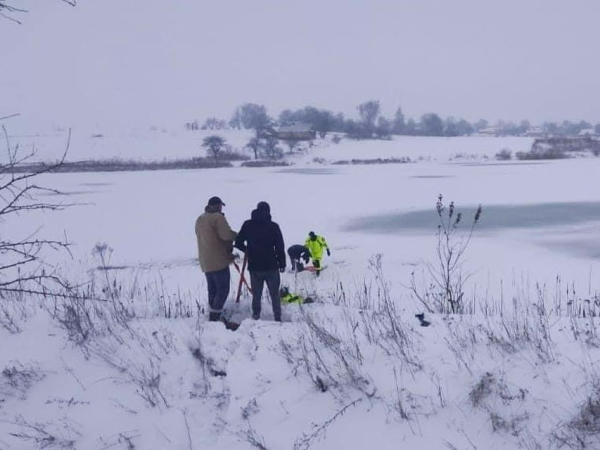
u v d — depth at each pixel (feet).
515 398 13.44
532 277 44.52
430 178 147.54
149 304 23.09
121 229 74.64
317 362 15.30
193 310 24.14
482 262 50.03
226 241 21.66
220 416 14.61
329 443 13.44
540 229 67.26
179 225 76.95
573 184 119.75
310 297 26.48
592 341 14.99
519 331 15.90
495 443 12.75
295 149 329.72
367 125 431.84
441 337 16.05
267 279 21.59
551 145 314.96
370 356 15.60
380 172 181.16
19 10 12.77
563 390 13.42
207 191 124.67
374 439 13.30
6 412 15.03
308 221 78.54
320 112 426.10
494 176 147.64
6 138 15.64
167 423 14.44
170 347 16.89
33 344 17.53
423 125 538.47
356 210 88.48
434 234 65.87
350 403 14.23
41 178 177.58
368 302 26.50
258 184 141.28
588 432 12.39
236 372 15.69
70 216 87.04
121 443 14.02
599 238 60.39
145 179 168.86
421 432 13.24
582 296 37.42
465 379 14.20
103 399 15.30
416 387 14.26
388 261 51.49
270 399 14.69
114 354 16.87
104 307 20.66
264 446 13.48
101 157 299.38
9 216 85.92
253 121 492.13
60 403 15.24
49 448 13.89
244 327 18.21
